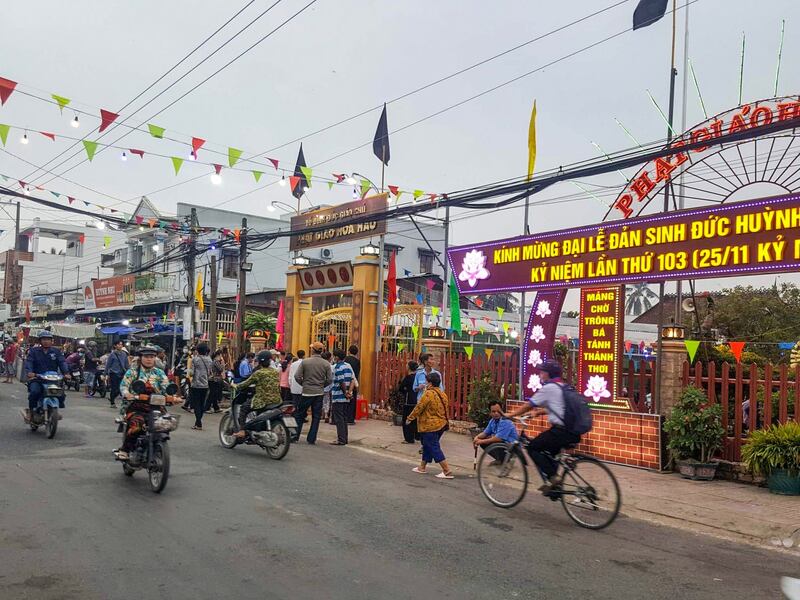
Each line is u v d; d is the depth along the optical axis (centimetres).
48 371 1191
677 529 730
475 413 1360
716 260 973
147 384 831
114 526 621
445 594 479
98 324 3569
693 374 1078
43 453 1005
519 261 1283
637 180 1122
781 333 2189
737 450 969
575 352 1493
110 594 454
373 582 497
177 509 693
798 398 901
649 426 1047
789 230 893
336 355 1285
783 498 845
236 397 1108
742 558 624
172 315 3141
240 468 951
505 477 784
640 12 1309
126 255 4025
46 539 574
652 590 512
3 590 455
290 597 460
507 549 604
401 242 3575
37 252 5512
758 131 885
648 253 1061
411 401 1282
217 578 492
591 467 709
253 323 2616
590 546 630
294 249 2042
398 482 905
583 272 1160
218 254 3406
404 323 1675
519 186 1201
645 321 3062
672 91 1577
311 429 1263
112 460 960
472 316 2578
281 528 635
